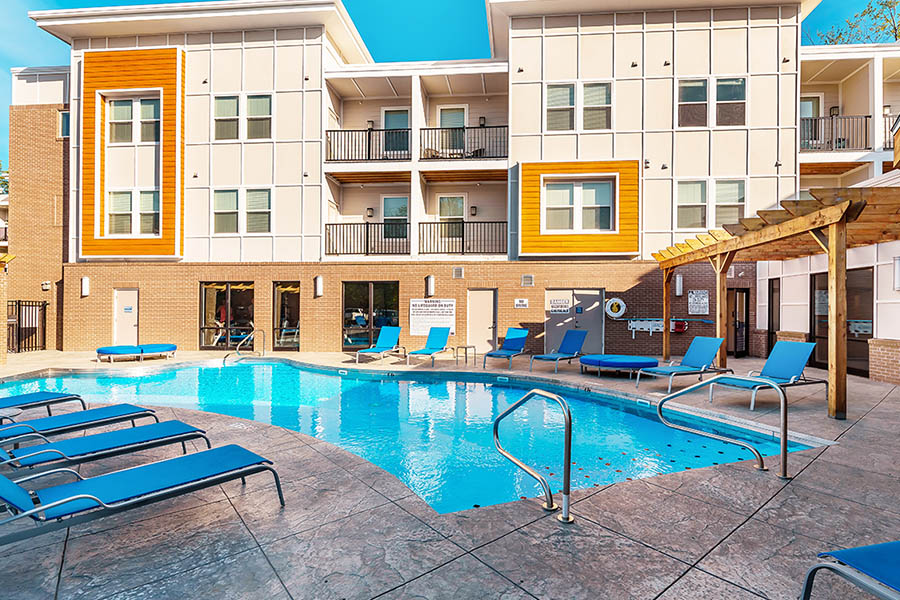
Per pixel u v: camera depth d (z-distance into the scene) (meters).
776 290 13.05
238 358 13.10
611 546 2.85
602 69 14.20
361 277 14.69
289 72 15.09
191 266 15.02
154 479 3.03
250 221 15.23
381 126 16.77
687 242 10.82
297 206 15.09
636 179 13.80
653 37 14.04
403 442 6.11
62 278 15.88
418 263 14.52
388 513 3.33
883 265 9.39
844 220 6.10
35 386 9.87
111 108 15.38
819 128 15.52
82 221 15.13
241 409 7.95
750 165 13.80
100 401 8.53
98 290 15.08
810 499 3.54
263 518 3.26
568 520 3.17
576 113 14.28
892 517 3.25
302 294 14.82
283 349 15.09
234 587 2.46
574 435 6.37
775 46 13.73
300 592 2.41
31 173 15.99
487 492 4.51
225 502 3.52
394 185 16.45
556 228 14.35
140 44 15.45
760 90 13.77
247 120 15.23
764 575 2.55
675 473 4.11
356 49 16.56
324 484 3.89
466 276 14.36
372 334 14.84
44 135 16.03
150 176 15.23
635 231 13.80
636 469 5.09
